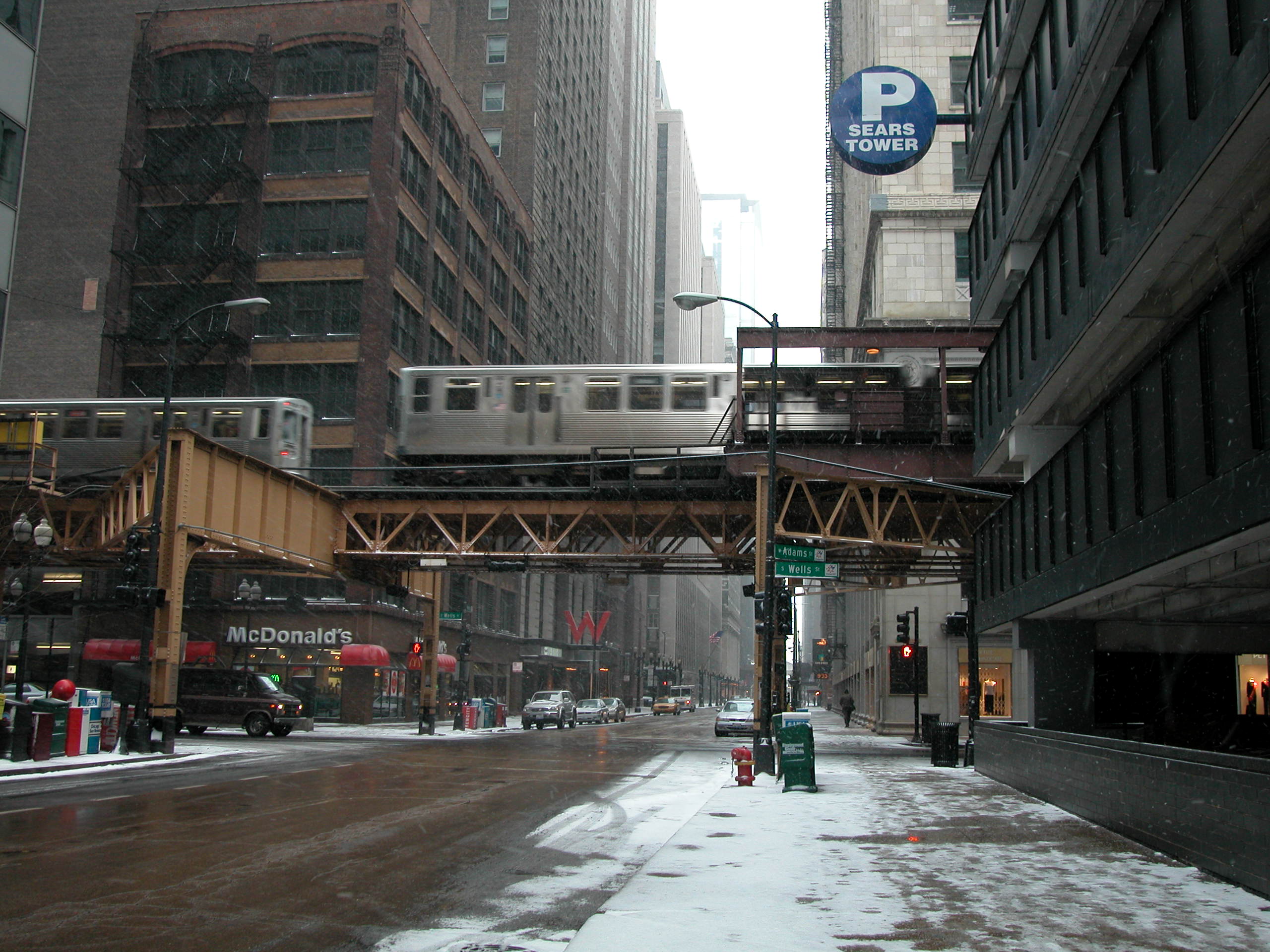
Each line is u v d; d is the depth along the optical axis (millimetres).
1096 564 14492
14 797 15992
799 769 17906
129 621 48438
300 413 37469
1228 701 21828
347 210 52156
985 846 11453
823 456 29547
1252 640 20641
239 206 52781
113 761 21984
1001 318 28078
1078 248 14789
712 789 18734
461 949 7008
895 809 15250
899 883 9141
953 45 48750
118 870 9773
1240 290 9789
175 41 55031
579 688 91062
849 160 26875
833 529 36438
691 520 33312
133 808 14648
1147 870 9938
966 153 28406
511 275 74500
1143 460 12586
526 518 35594
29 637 48000
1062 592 16484
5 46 26000
